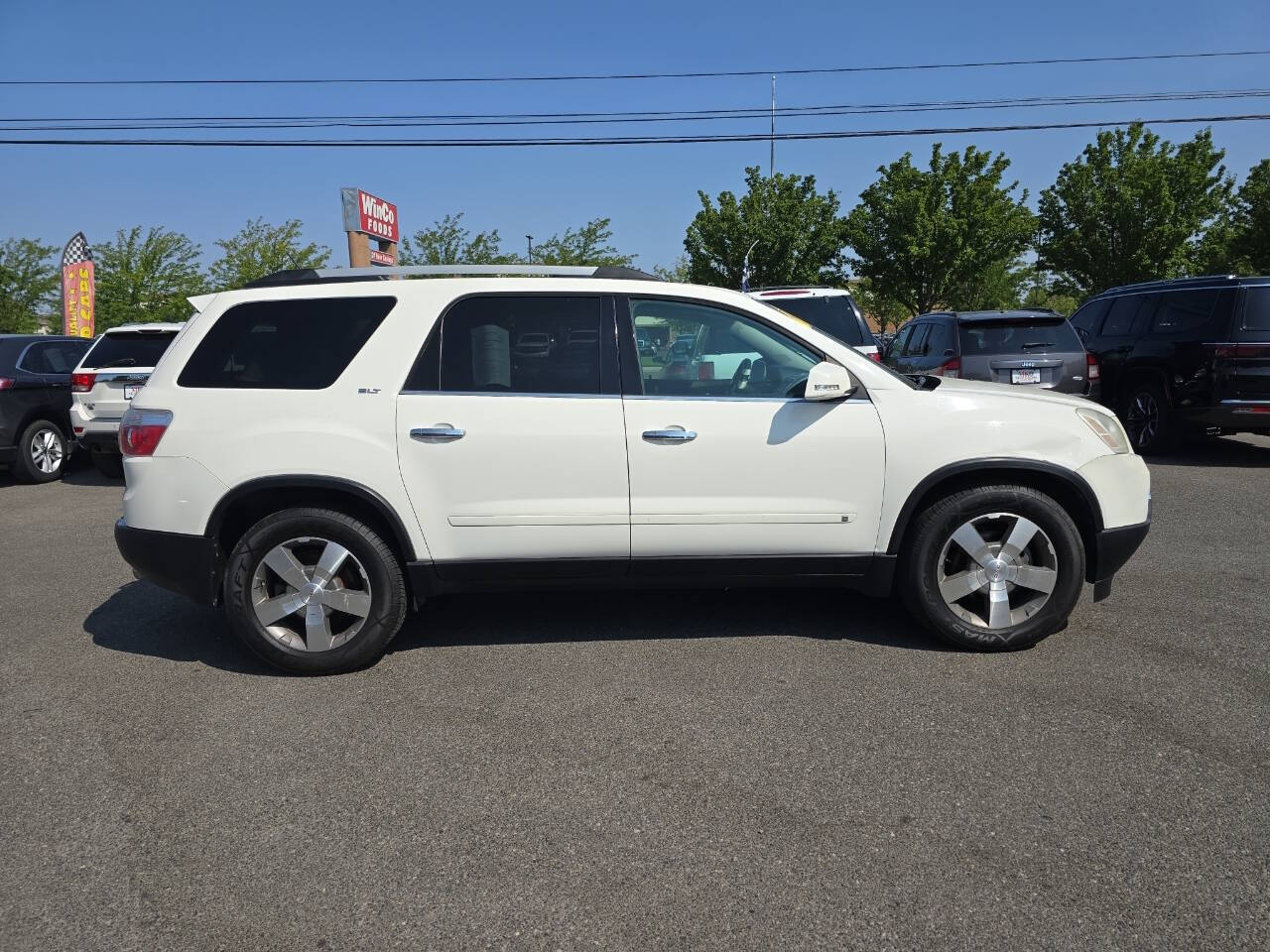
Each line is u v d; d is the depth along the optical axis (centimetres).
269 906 258
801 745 346
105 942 245
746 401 422
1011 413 426
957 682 401
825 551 429
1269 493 808
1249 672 405
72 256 2266
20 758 349
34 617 528
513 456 412
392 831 295
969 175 3050
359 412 412
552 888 264
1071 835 283
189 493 412
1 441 1005
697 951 237
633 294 431
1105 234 2912
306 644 421
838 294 962
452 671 426
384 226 2062
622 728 364
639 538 421
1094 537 431
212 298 432
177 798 317
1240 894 253
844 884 263
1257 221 2688
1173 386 967
